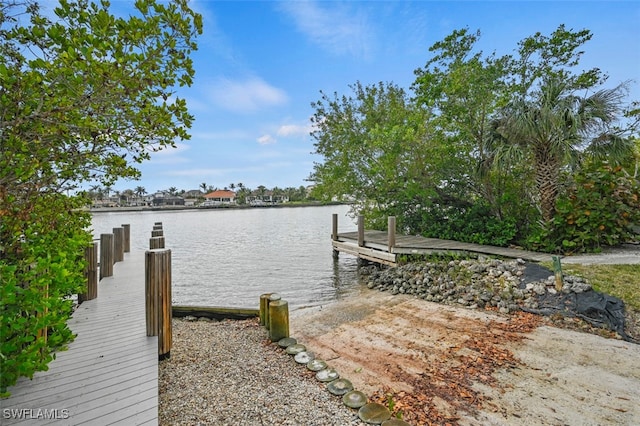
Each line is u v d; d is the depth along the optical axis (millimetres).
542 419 2824
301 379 3457
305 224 35250
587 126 7715
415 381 3557
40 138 2387
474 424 2797
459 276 6734
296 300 7871
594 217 7496
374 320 5656
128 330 3721
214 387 3248
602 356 3832
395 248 8656
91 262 4785
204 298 8250
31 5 2262
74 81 2119
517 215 9539
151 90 2457
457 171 10602
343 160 12305
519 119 7797
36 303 2371
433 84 10438
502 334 4574
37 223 3111
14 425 2088
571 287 5246
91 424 2125
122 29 2107
